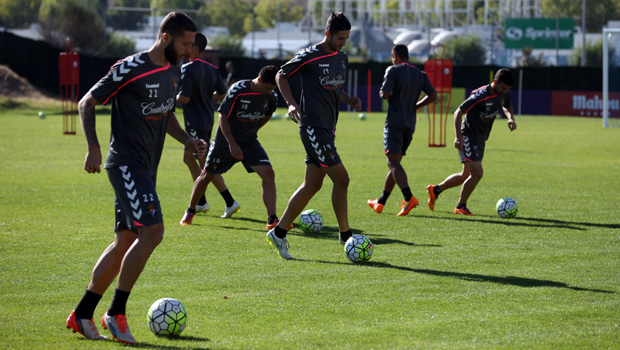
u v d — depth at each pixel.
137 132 17.34
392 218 34.69
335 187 26.78
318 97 25.83
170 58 17.33
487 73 165.38
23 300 20.09
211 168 32.09
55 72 161.88
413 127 36.12
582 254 26.58
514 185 46.88
